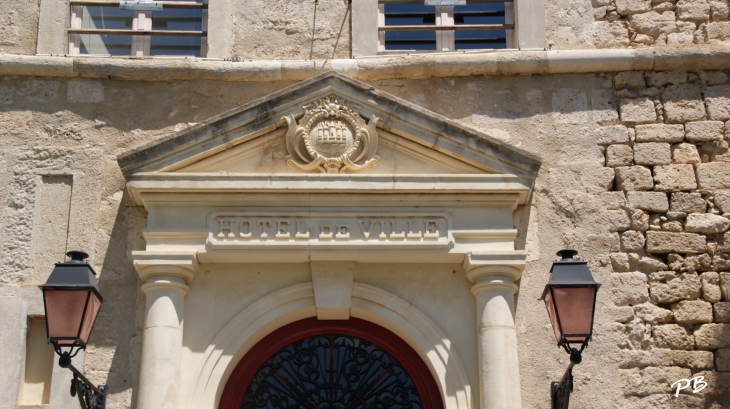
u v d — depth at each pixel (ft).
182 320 19.98
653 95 22.57
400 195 20.54
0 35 23.06
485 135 20.71
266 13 23.54
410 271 20.72
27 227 21.17
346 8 23.67
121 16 24.29
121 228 21.18
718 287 20.77
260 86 22.77
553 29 23.36
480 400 19.45
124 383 19.94
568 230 21.33
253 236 20.21
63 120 22.17
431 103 22.59
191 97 22.57
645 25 23.31
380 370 20.95
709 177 21.74
